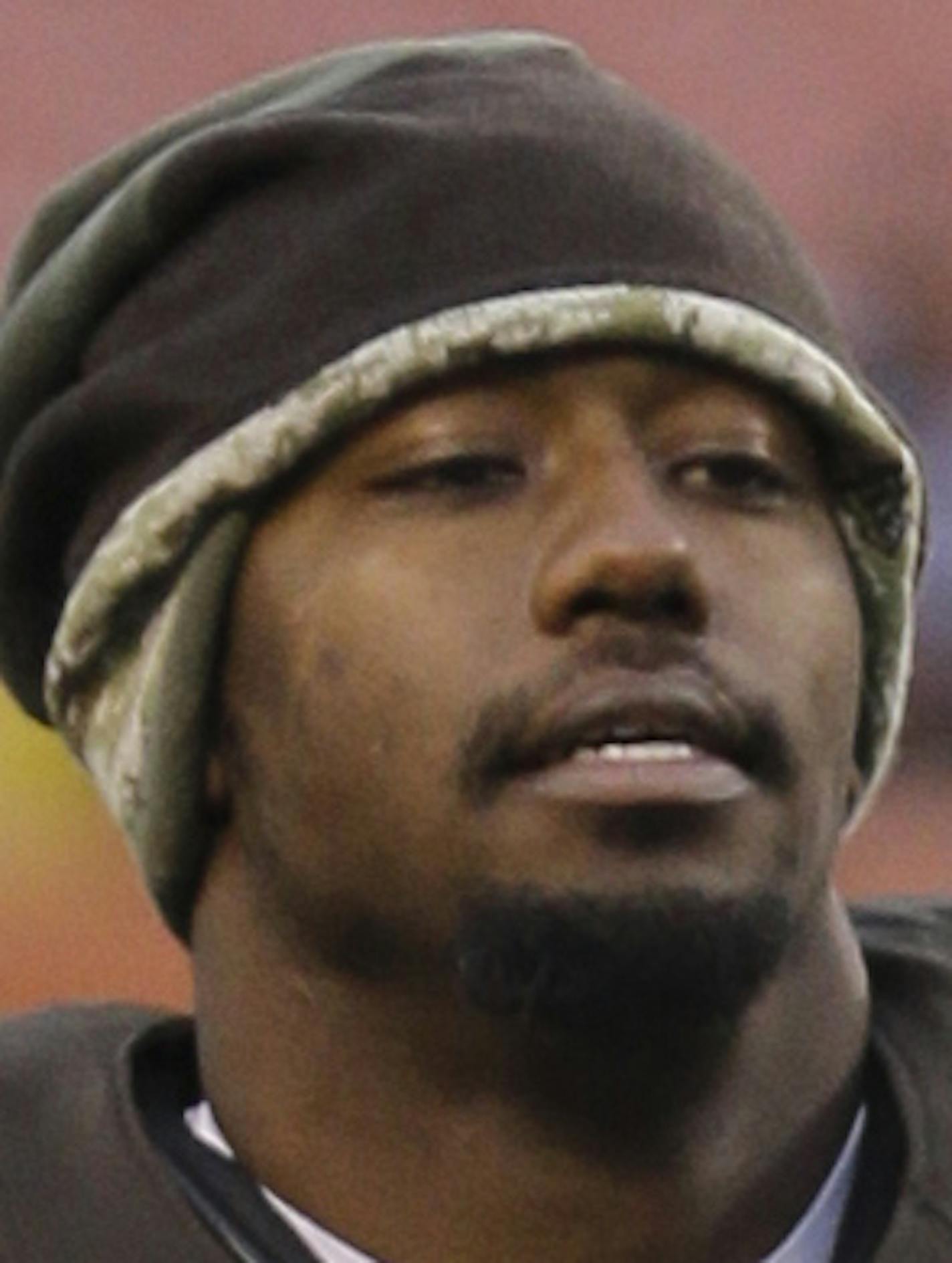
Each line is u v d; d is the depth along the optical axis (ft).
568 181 11.15
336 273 11.11
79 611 11.59
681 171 11.36
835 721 10.96
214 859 11.57
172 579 11.33
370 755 10.75
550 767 10.48
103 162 12.21
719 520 10.98
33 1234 11.30
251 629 11.16
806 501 11.24
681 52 57.21
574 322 10.84
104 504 11.65
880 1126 11.50
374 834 10.75
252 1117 11.39
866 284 52.06
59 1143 11.51
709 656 10.57
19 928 39.06
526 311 10.85
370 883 10.80
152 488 11.33
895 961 12.10
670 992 10.45
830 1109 11.30
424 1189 11.02
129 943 38.96
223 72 54.60
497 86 11.52
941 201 53.88
